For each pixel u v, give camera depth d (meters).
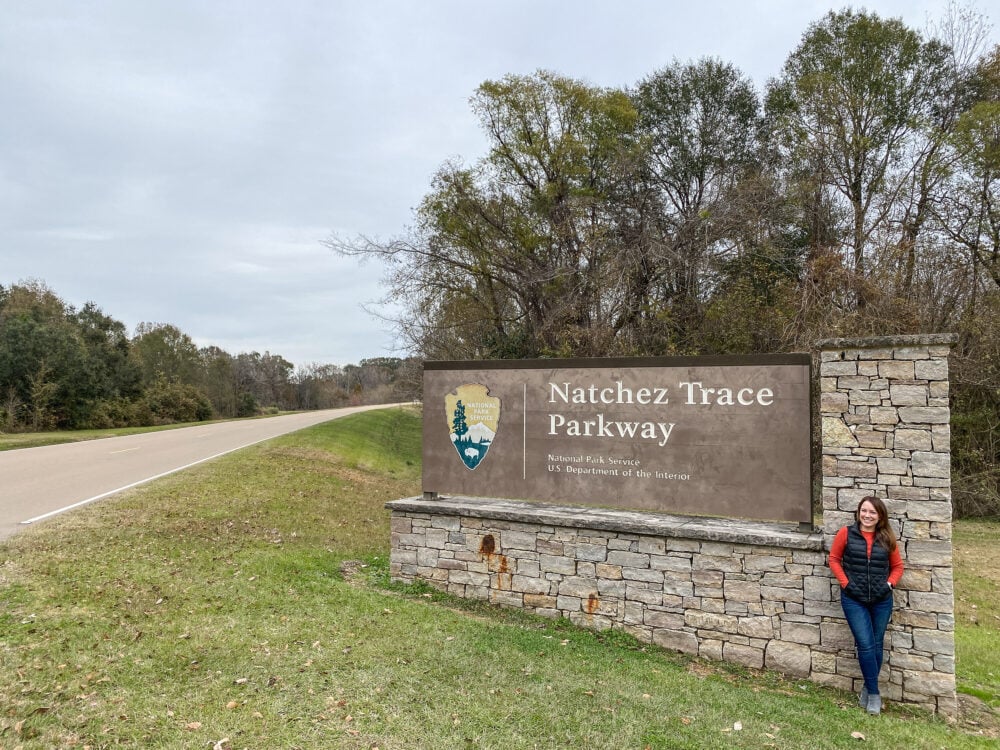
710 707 5.05
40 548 7.55
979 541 15.77
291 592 7.02
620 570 6.92
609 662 5.93
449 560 7.94
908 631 5.70
